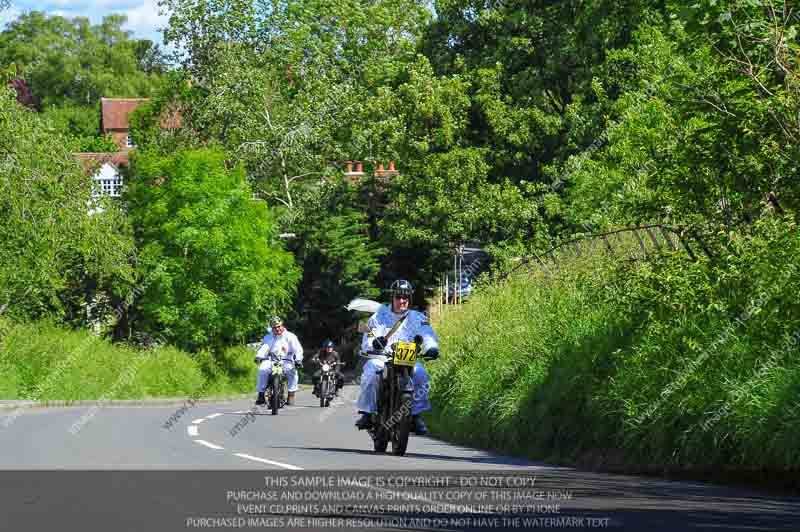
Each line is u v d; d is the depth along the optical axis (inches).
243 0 3307.1
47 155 1807.3
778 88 682.8
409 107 2795.3
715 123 721.0
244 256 2399.1
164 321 2341.3
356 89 3403.1
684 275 674.2
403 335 753.0
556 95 2783.0
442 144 2748.5
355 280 3080.7
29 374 1679.4
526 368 850.8
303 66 3344.0
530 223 2632.9
